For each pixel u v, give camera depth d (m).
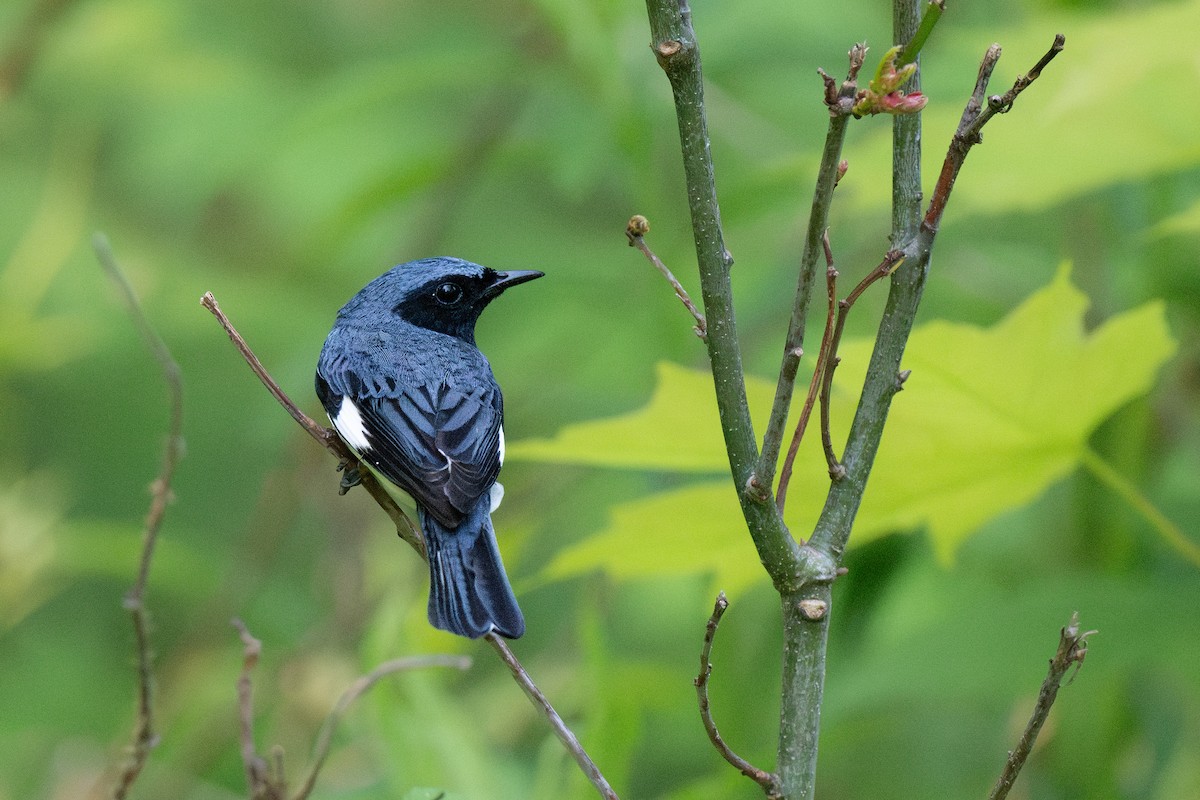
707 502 7.64
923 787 10.95
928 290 11.62
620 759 7.80
